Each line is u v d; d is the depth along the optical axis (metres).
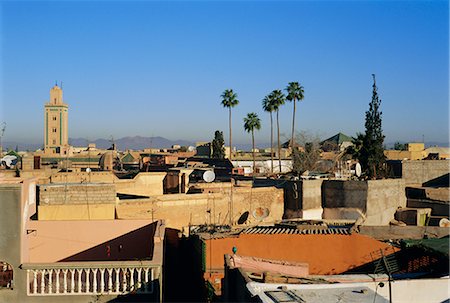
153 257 14.17
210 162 60.16
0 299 13.34
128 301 13.49
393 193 36.59
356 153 46.31
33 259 18.92
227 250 17.58
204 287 17.39
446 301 11.12
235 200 31.12
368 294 9.80
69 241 19.27
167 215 27.53
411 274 13.02
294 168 57.16
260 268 12.62
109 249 19.42
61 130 107.75
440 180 45.59
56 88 108.31
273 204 33.75
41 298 13.39
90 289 13.76
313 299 9.39
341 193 34.81
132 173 46.16
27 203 15.41
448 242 14.65
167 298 21.64
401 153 72.81
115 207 23.33
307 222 24.08
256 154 89.00
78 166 55.69
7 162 39.41
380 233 19.03
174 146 116.94
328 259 16.88
